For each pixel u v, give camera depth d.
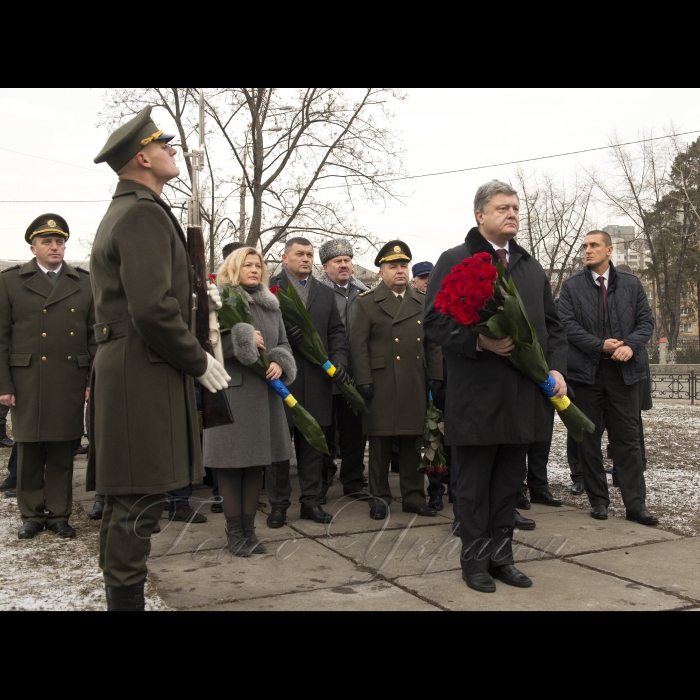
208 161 21.06
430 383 5.12
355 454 5.60
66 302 4.73
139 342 2.59
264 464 4.11
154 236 2.53
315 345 4.90
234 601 3.23
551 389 3.48
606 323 4.91
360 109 20.53
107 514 2.77
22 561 3.92
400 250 5.09
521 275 3.57
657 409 12.67
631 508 4.82
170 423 2.63
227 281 4.39
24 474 4.58
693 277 44.47
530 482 5.46
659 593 3.35
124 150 2.70
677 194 42.19
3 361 4.57
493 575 3.58
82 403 4.72
